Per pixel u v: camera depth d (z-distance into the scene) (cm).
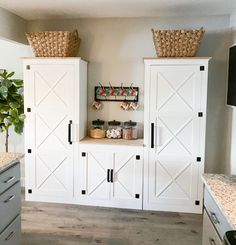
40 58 354
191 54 333
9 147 425
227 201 171
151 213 352
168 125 342
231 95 320
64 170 370
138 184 356
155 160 350
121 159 355
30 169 376
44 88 360
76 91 356
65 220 331
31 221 328
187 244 285
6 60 414
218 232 175
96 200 368
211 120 380
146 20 379
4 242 221
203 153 340
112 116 398
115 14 366
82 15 372
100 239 292
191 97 336
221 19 367
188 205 352
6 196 222
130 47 386
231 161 342
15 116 375
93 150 359
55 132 365
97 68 394
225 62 371
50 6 329
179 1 306
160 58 333
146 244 284
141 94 389
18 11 351
